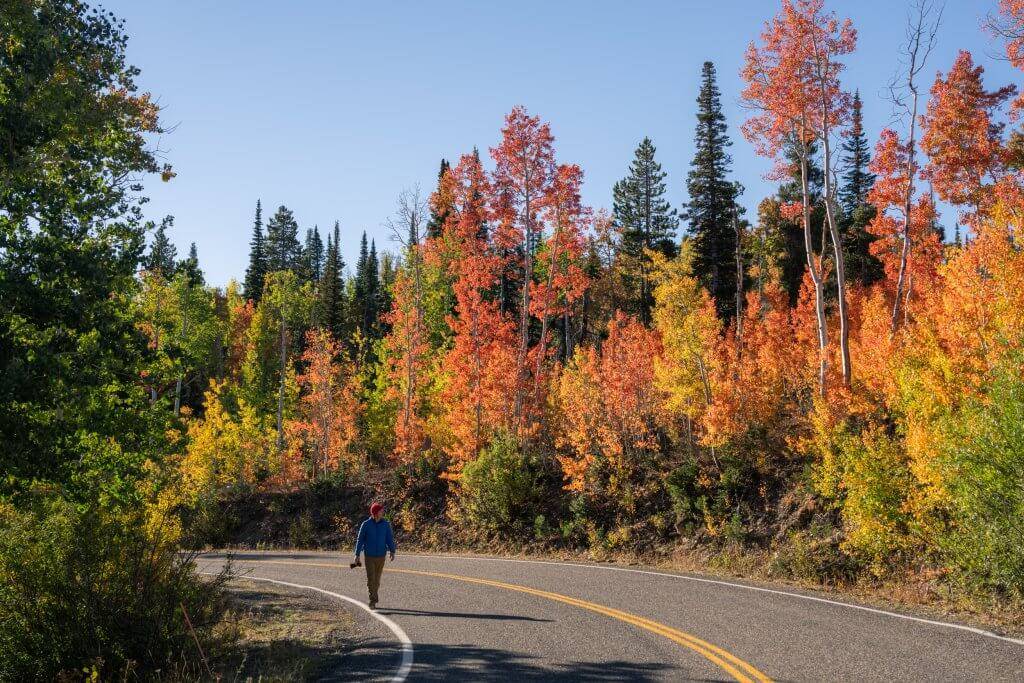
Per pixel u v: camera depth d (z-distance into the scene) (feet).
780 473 69.15
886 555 46.47
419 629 34.35
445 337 135.64
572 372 94.43
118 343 33.22
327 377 127.65
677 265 120.57
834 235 75.82
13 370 27.32
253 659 29.45
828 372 77.61
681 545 66.33
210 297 221.66
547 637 31.19
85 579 27.35
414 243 113.50
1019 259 44.91
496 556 74.08
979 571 36.27
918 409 47.44
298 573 62.54
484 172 102.06
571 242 101.96
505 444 86.89
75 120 35.81
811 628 31.01
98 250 34.78
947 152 75.36
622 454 84.64
